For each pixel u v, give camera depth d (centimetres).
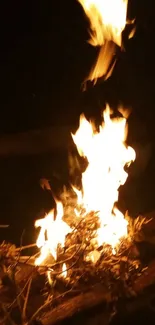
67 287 175
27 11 421
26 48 423
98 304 168
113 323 169
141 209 309
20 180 369
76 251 175
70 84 409
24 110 413
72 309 168
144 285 169
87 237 181
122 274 169
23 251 264
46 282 179
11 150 367
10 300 174
